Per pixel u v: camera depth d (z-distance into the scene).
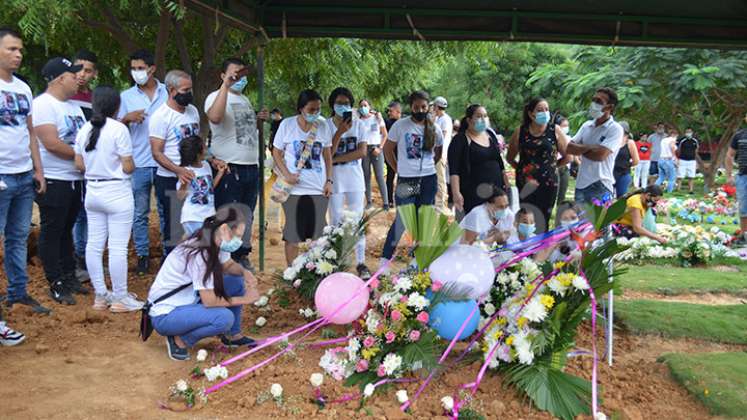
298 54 11.38
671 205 14.83
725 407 4.10
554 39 7.51
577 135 7.31
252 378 4.45
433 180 7.16
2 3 6.74
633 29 7.42
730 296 7.15
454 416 3.90
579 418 4.03
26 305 5.72
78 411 3.91
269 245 9.33
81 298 6.30
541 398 4.11
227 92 6.52
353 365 4.40
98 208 5.73
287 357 4.79
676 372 4.62
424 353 4.30
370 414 3.96
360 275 6.94
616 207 4.35
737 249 9.68
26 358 4.73
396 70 15.35
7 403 3.96
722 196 14.98
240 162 6.84
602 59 18.41
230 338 5.01
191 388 4.16
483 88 37.50
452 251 4.64
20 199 5.49
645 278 7.71
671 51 16.45
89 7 8.86
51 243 6.02
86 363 4.69
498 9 7.45
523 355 4.17
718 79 16.97
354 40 12.02
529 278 4.83
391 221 11.30
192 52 11.27
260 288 6.82
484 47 12.41
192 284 4.79
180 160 6.15
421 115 6.99
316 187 6.84
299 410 3.99
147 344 5.12
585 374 4.60
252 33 7.59
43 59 11.27
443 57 13.34
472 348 4.65
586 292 4.47
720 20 7.33
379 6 7.55
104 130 5.63
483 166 6.48
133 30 10.32
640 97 16.12
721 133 23.75
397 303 4.40
